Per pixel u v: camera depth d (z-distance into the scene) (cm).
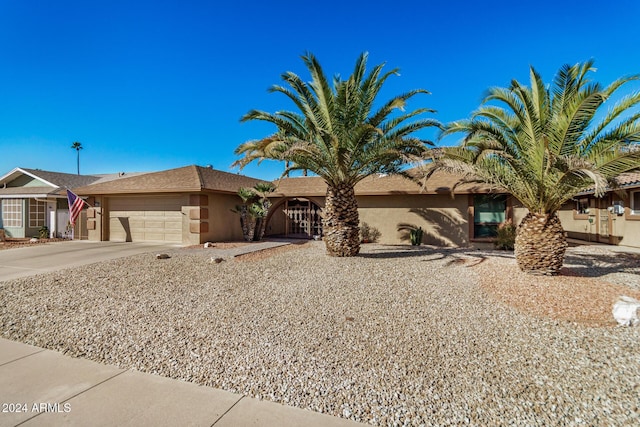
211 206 1620
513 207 1497
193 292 704
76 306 606
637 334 468
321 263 1034
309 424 276
